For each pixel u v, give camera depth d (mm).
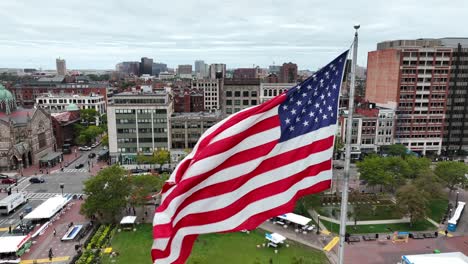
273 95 126438
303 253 64500
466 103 144000
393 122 138875
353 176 115000
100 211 76000
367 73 166750
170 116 135875
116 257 61969
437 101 141500
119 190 76250
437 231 74875
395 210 79188
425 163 101062
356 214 80250
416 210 74500
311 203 80875
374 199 91500
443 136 146500
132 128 129750
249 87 125125
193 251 64250
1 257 61844
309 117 20469
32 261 61719
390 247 67375
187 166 21078
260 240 69500
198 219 19969
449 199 95438
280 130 20297
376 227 76312
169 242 19469
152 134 130750
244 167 20172
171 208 19766
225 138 20047
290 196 20438
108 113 128250
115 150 130875
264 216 20297
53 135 153000
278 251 65062
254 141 20219
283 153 20406
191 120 132375
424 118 142125
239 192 20188
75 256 62156
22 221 79750
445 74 139750
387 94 147125
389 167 97250
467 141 148125
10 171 124125
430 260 54406
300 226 76312
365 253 64812
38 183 109562
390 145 135750
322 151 20453
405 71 138375
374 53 158000
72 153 154750
